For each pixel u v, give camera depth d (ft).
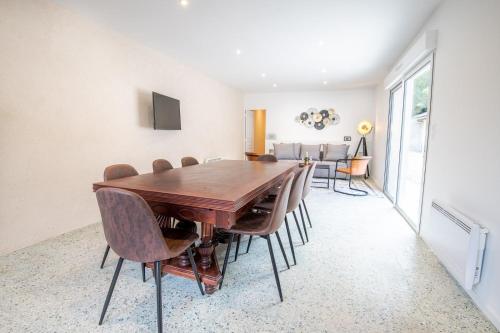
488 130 4.91
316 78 17.99
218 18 8.89
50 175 8.10
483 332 4.32
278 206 4.90
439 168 7.14
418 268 6.38
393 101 14.49
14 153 7.18
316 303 5.05
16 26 7.05
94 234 8.52
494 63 4.77
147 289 5.50
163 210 5.05
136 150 11.51
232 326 4.44
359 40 10.79
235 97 22.52
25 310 4.82
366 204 12.48
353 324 4.48
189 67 15.31
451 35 6.66
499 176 4.51
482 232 4.79
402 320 4.58
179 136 14.76
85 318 4.63
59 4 8.03
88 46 9.07
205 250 5.37
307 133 23.88
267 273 6.16
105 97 9.84
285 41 10.96
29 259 6.80
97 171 9.64
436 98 7.53
